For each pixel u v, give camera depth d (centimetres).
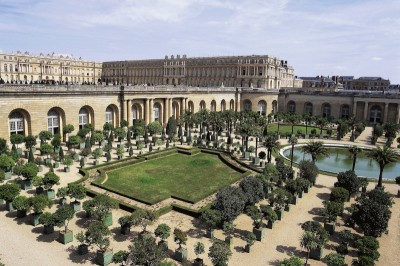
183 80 16275
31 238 2812
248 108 11944
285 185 4100
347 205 3903
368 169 5869
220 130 7900
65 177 4381
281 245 2919
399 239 3122
